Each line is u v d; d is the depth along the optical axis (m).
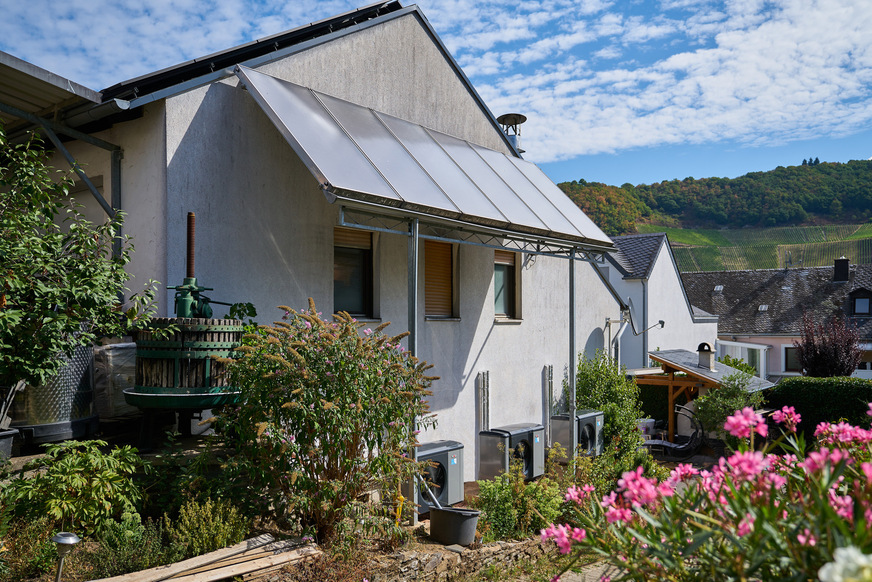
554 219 10.88
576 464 10.00
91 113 7.22
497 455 10.62
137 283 7.51
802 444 2.91
